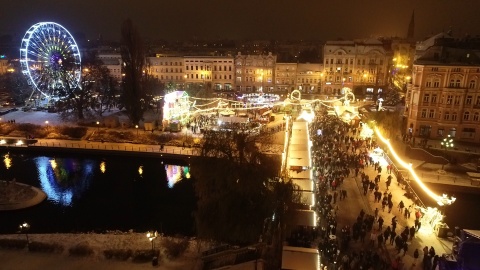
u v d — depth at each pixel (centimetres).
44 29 11094
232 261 4038
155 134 9281
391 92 13938
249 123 9425
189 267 4078
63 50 11519
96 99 11975
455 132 8375
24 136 9544
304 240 4088
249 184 4109
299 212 4366
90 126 10262
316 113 10925
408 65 15450
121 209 6094
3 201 6009
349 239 4259
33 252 4369
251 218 4059
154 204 6288
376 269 3747
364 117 10044
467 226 5375
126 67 10031
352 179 6159
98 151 8462
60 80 11669
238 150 4484
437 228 4528
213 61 15900
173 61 16188
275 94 14975
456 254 3484
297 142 7194
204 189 4269
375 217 4819
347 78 15012
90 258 4256
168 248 4394
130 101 10119
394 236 4288
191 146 8581
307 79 15475
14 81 14162
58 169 7812
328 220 4606
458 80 8156
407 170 6662
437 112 8462
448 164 7119
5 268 4053
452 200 5169
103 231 5338
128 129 9912
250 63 15688
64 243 4644
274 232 4322
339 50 14850
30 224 5534
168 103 9756
